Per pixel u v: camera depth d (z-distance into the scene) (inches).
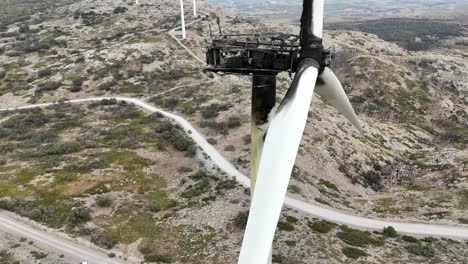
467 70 7209.6
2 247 1941.4
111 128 3727.9
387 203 2736.2
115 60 5698.8
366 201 2758.4
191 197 2491.4
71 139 3496.6
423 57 7632.9
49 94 4955.7
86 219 2214.6
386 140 4252.0
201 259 1903.3
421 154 4074.8
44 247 1962.4
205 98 4525.1
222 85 5024.6
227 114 3863.2
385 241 2144.4
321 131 3550.7
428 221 2402.8
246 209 2279.8
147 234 2119.8
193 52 6127.0
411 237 2191.2
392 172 3454.7
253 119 808.9
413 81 6466.5
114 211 2324.1
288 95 544.1
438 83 6958.7
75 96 4931.1
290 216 2258.9
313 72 613.0
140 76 5388.8
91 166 2834.6
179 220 2242.9
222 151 3115.2
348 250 1984.5
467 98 6658.5
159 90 4990.2
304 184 2706.7
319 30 703.1
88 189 2524.6
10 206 2293.3
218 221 2199.8
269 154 492.1
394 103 5920.3
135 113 4173.2
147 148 3216.0
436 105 5949.8
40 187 2536.9
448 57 7726.4
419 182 3294.8
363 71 6628.9
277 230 2079.2
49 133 3612.2
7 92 5068.9
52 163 2891.2
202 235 2090.3
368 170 3361.2
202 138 3398.1
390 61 6993.1
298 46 732.0
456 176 3161.9
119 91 4997.5
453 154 3786.9
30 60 6102.4
